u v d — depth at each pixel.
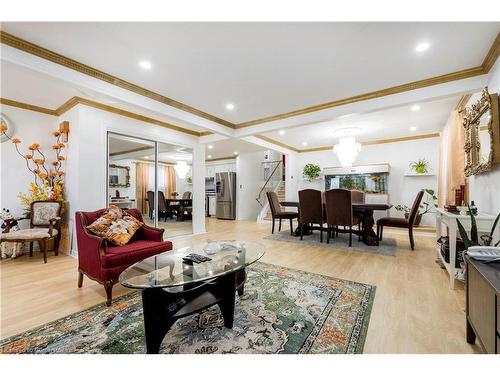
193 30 1.97
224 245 2.44
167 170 6.69
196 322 1.75
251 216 8.93
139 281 1.54
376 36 2.04
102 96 2.82
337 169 6.86
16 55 2.10
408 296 2.16
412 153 5.95
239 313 1.86
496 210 2.26
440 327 1.67
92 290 2.32
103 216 2.58
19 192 3.65
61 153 3.85
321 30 1.97
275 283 2.46
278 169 9.49
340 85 3.01
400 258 3.38
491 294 1.13
